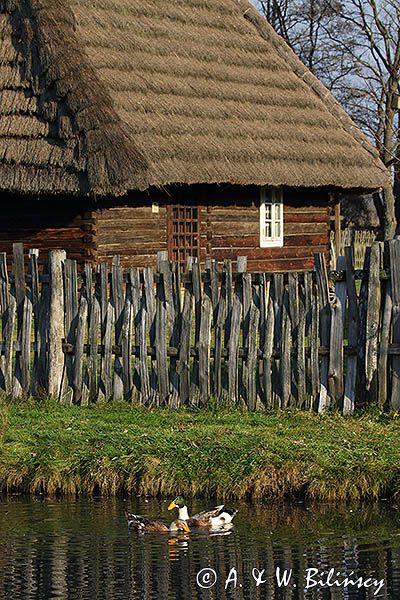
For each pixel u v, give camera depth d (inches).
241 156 1258.6
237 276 746.8
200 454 644.7
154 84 1243.8
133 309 772.6
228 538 551.5
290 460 630.5
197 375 756.0
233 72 1395.2
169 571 510.6
